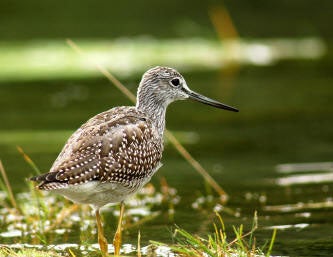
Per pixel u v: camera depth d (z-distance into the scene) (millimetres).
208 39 25188
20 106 18625
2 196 12648
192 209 12125
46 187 8477
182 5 28781
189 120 17953
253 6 29047
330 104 18719
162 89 11008
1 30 25484
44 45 23750
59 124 17031
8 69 21672
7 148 15383
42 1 29438
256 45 24766
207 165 14570
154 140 10016
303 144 15797
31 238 10672
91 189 9016
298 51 24328
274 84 20609
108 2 29375
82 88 20266
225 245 9125
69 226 11266
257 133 16688
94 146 9188
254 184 13383
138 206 12367
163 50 23641
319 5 29219
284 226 11102
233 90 19891
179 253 9469
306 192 12836
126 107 10367
